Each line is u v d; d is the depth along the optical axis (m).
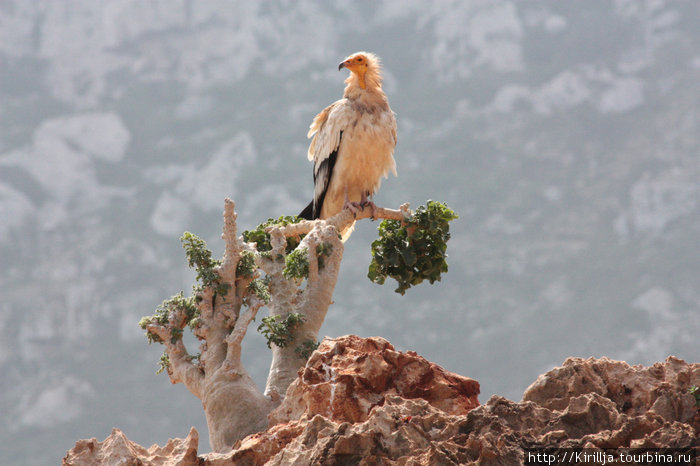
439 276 17.88
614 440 9.86
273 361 14.37
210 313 13.89
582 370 11.37
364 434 9.99
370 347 12.29
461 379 12.42
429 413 10.54
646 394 11.13
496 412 10.38
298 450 10.44
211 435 13.09
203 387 13.34
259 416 12.91
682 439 9.73
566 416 10.27
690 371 11.05
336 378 11.73
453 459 9.59
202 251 14.01
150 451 11.32
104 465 10.76
